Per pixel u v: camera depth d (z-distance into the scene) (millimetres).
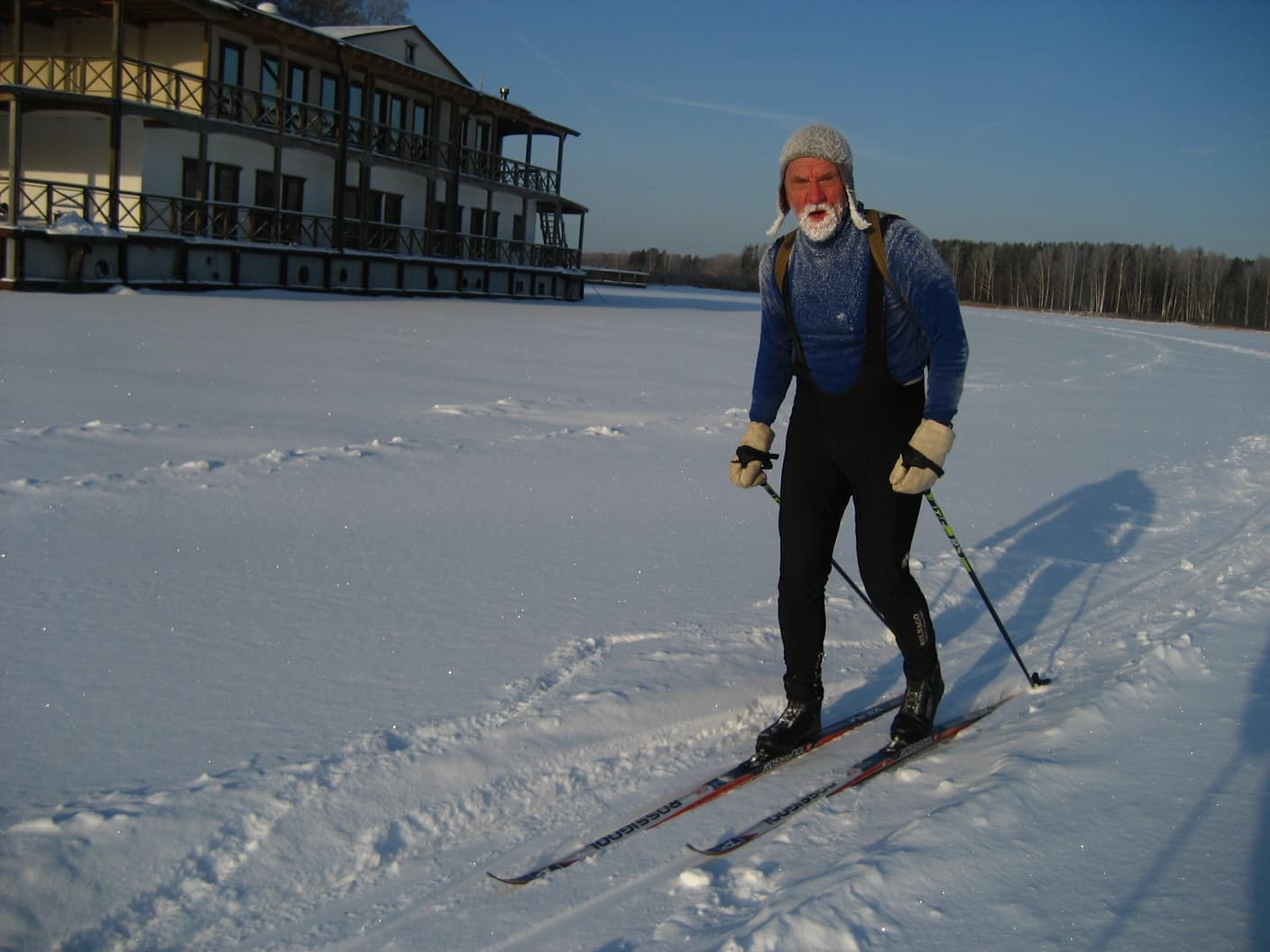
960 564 4953
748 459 3090
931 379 2750
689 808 2559
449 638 3551
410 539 4816
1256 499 6859
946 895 1995
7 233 19625
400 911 2137
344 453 6605
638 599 4141
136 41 24984
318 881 2236
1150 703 3014
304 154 28312
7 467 5617
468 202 35438
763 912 1987
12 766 2496
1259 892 1981
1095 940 1846
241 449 6586
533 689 3141
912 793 2648
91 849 2174
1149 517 6234
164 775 2490
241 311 18625
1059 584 4738
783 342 3055
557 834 2463
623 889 2201
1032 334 31812
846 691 3430
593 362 14250
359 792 2490
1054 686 3422
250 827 2322
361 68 28734
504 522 5270
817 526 2965
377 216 31531
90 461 5934
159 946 2008
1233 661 3371
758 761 2795
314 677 3145
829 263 2777
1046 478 7383
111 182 21938
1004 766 2600
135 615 3584
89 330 13211
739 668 3404
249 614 3670
